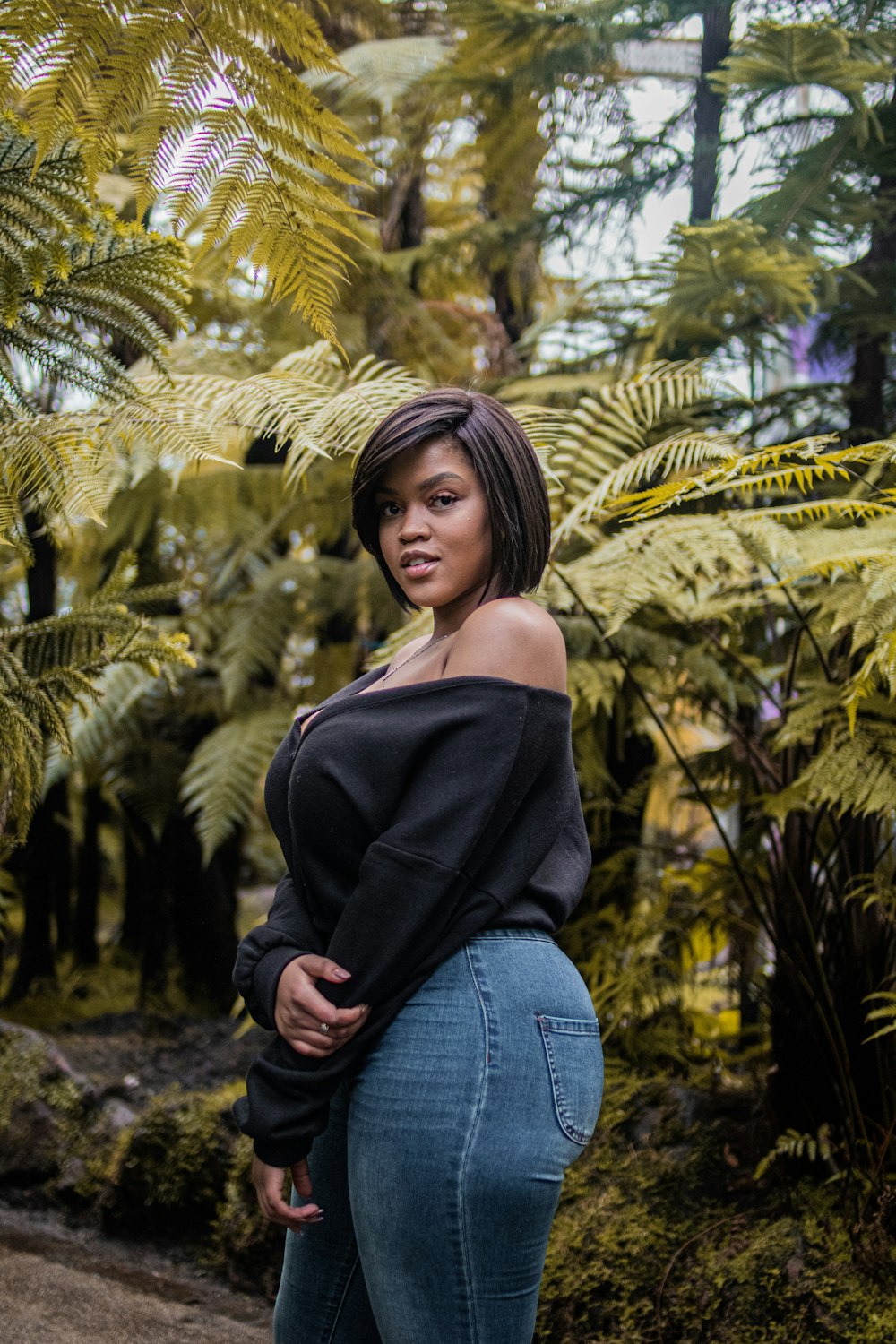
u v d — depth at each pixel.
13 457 1.34
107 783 2.59
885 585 1.29
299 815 1.07
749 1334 1.45
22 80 1.04
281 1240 1.86
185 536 2.75
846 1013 1.62
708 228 1.67
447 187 3.25
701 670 1.89
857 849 1.67
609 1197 1.71
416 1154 0.97
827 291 1.85
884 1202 1.45
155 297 1.32
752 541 1.60
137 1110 2.17
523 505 1.11
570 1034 1.03
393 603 2.50
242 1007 2.14
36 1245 1.98
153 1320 1.72
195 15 1.04
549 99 2.25
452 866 0.98
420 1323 0.98
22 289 1.22
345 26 2.76
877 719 1.62
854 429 1.95
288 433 1.47
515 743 1.01
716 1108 1.85
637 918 2.10
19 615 3.09
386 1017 1.01
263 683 2.75
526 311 2.96
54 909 2.95
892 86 1.93
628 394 1.85
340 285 2.39
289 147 1.13
